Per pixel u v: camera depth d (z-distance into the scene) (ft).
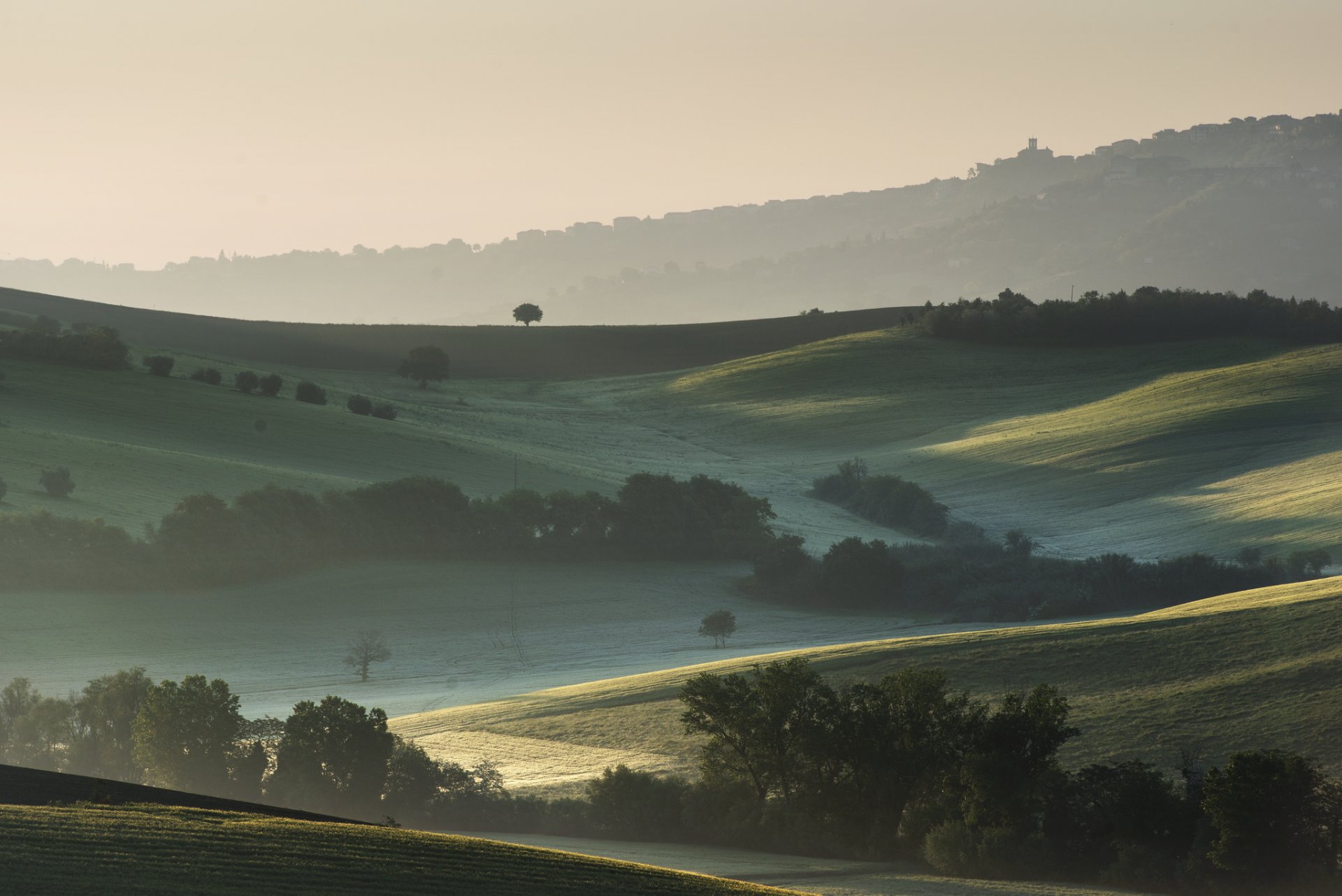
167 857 247.09
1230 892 437.99
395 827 338.54
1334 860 442.09
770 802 548.31
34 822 261.03
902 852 508.94
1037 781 510.99
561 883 272.51
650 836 543.80
